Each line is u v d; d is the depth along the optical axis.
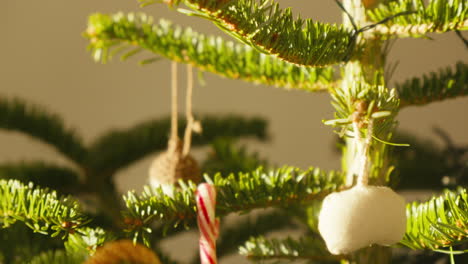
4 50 0.80
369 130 0.38
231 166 0.57
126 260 0.38
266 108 0.82
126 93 0.83
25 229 0.52
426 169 0.61
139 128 0.68
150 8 0.78
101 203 0.64
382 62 0.45
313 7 0.74
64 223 0.40
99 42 0.50
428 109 0.79
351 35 0.43
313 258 0.48
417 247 0.42
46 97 0.82
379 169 0.44
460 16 0.41
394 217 0.38
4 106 0.63
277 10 0.39
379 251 0.46
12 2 0.79
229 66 0.49
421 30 0.42
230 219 0.66
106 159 0.65
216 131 0.66
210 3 0.37
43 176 0.62
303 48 0.41
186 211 0.42
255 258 0.48
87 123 0.83
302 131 0.82
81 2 0.80
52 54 0.81
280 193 0.44
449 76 0.47
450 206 0.40
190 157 0.53
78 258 0.42
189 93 0.55
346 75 0.45
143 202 0.41
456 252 0.40
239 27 0.39
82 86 0.82
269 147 0.82
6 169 0.62
